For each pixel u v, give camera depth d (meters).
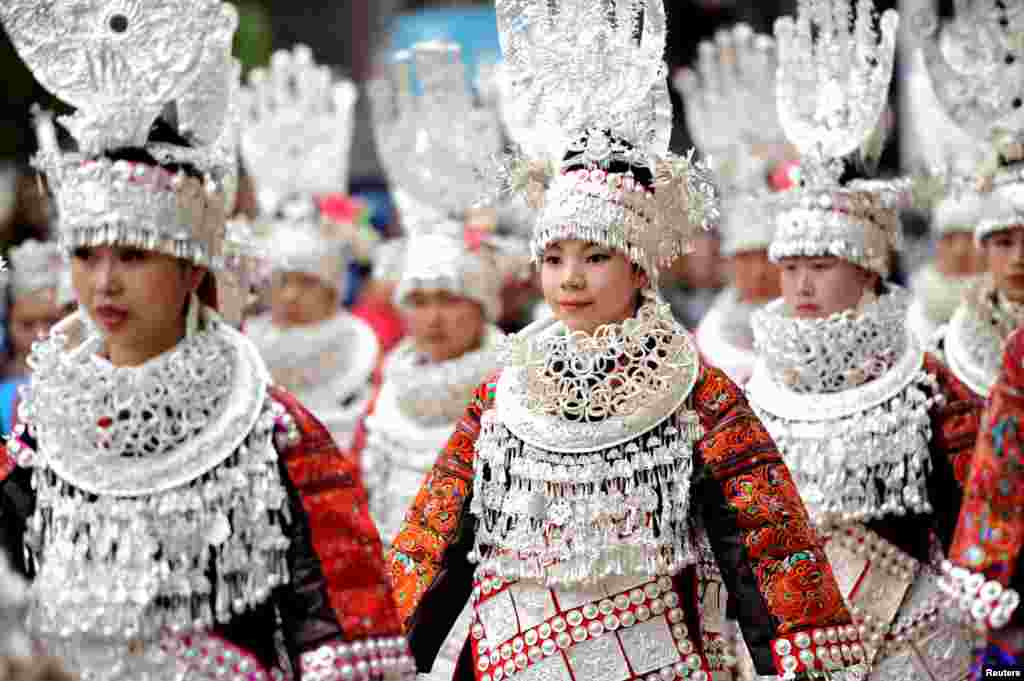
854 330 7.34
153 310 5.34
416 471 9.91
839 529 7.25
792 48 7.66
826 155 7.49
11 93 14.12
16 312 9.84
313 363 12.06
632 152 6.16
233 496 5.30
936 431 7.21
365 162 19.69
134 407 5.28
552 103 6.42
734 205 11.03
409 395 9.96
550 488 6.04
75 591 5.24
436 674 7.53
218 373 5.40
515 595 6.12
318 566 5.38
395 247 10.99
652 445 6.01
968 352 8.29
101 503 5.26
